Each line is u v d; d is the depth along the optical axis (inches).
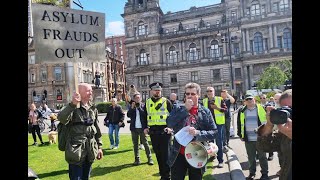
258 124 238.1
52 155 397.1
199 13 2596.0
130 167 303.4
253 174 243.4
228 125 368.5
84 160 172.2
